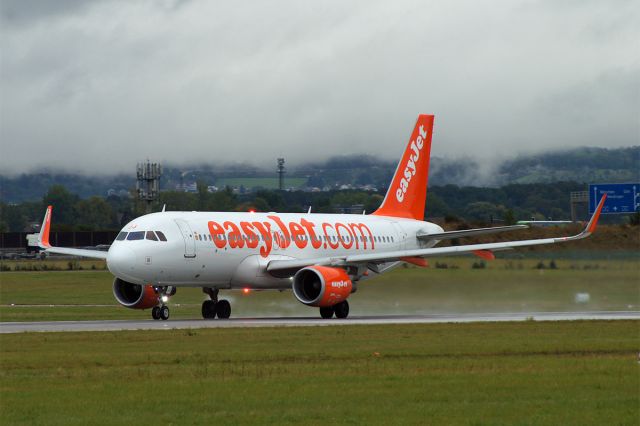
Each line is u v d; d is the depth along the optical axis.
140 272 132.25
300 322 127.88
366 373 71.44
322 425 53.75
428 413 56.66
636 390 63.84
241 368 74.25
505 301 175.50
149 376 70.50
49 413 57.28
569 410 57.44
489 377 69.12
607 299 177.00
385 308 167.75
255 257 146.38
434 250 146.62
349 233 165.50
